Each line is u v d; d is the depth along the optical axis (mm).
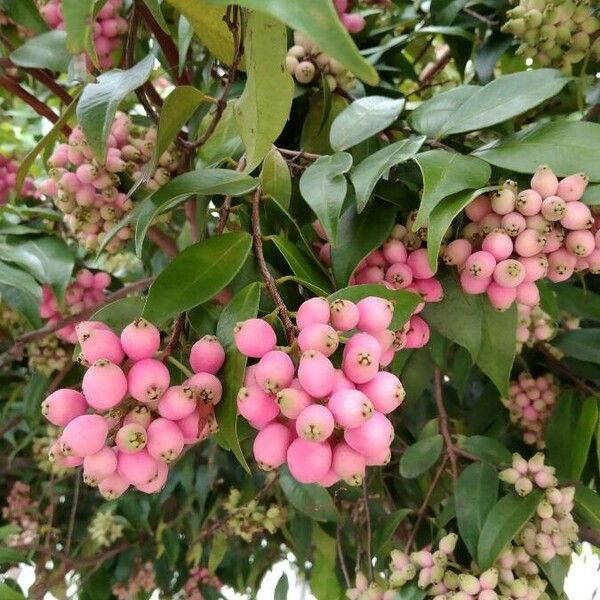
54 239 434
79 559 692
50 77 469
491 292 282
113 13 393
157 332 216
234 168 338
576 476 397
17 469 794
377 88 431
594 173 268
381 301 225
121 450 206
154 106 406
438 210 257
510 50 507
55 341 511
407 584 365
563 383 488
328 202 266
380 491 529
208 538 661
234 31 250
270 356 204
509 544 359
